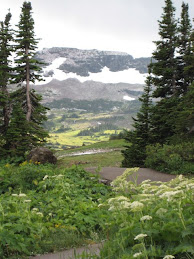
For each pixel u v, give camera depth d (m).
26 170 16.09
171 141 23.52
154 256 4.16
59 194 12.23
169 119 24.97
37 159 24.64
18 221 7.69
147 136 25.67
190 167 17.08
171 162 17.67
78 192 13.14
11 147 29.61
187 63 30.06
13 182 15.02
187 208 4.96
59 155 51.78
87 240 7.79
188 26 31.78
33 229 7.64
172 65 30.61
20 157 27.59
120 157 35.38
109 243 5.01
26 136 29.92
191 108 22.30
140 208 4.71
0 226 6.92
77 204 10.91
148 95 26.78
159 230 4.55
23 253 6.84
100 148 55.84
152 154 20.00
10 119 30.48
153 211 5.04
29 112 34.31
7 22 33.84
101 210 9.45
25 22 34.25
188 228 4.24
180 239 4.29
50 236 8.03
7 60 33.25
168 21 30.73
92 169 19.25
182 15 32.16
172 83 30.39
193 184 5.27
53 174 16.03
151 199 5.71
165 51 29.73
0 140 29.19
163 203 5.40
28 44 34.16
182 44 31.70
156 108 25.89
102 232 8.00
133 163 24.80
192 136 22.64
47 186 13.81
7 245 6.72
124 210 5.47
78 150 57.31
